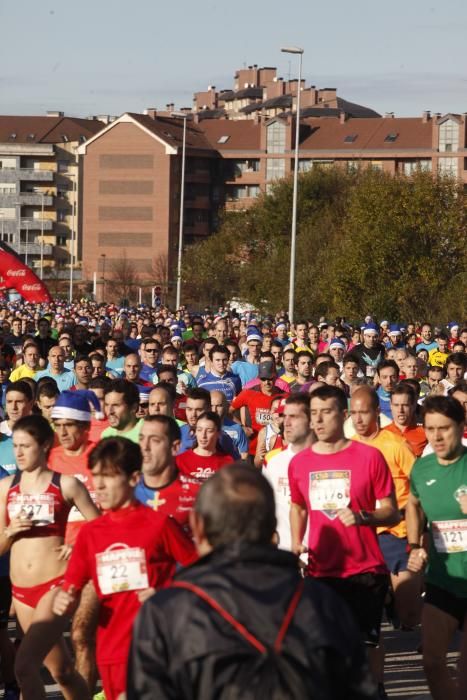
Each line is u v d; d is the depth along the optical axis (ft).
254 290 258.98
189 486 31.45
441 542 29.12
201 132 516.32
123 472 25.64
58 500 29.86
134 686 15.52
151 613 15.74
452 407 29.14
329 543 30.27
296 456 31.12
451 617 29.07
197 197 507.30
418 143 481.05
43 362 71.20
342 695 15.58
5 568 32.94
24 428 29.73
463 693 25.73
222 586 15.67
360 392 37.58
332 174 375.86
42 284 116.37
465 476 29.07
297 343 90.12
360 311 212.64
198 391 43.65
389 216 209.77
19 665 28.07
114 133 502.79
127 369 57.98
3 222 548.31
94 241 506.89
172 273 494.18
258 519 16.19
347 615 15.97
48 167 549.95
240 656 15.28
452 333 116.67
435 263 208.85
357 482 30.30
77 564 25.88
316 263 246.47
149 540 25.53
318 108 591.37
